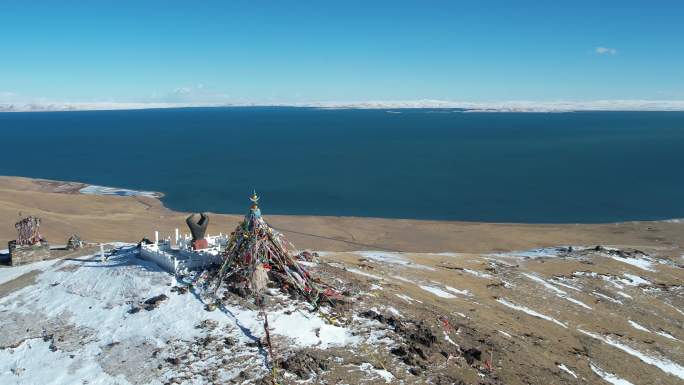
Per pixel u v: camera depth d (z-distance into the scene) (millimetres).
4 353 27000
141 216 89500
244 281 32406
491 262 58562
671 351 39531
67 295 33656
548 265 58688
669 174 155125
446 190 130000
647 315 47000
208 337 27156
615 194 124875
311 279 34281
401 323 31016
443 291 43844
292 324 28734
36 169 164000
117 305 31359
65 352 26766
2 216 74500
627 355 36812
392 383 24672
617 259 63062
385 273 46250
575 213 105812
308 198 119312
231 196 120188
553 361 32312
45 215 78500
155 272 35406
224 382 23688
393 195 123312
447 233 83812
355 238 80000
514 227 88562
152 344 26938
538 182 142125
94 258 41281
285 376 24156
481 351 29922
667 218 101375
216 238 40312
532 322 40031
